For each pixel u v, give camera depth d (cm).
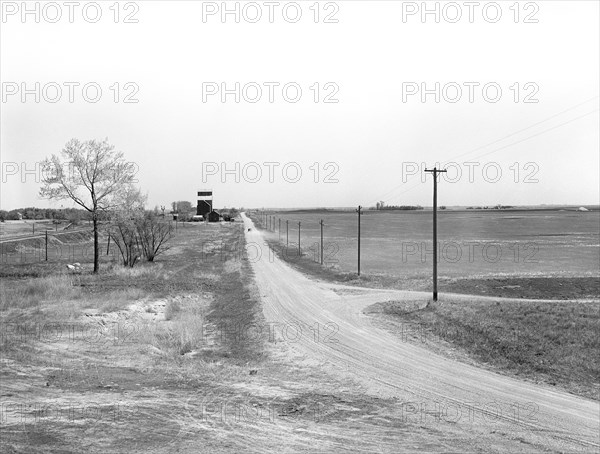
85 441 1152
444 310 3136
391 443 1205
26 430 1203
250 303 3434
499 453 1171
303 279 4797
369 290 4156
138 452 1106
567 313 3005
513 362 2078
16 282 3906
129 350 2091
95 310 2905
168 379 1686
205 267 5572
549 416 1448
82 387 1555
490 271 5709
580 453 1189
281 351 2200
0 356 1877
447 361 2075
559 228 15288
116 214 4825
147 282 4088
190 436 1206
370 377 1822
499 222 18888
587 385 1797
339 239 10788
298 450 1149
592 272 5466
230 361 2027
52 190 4631
